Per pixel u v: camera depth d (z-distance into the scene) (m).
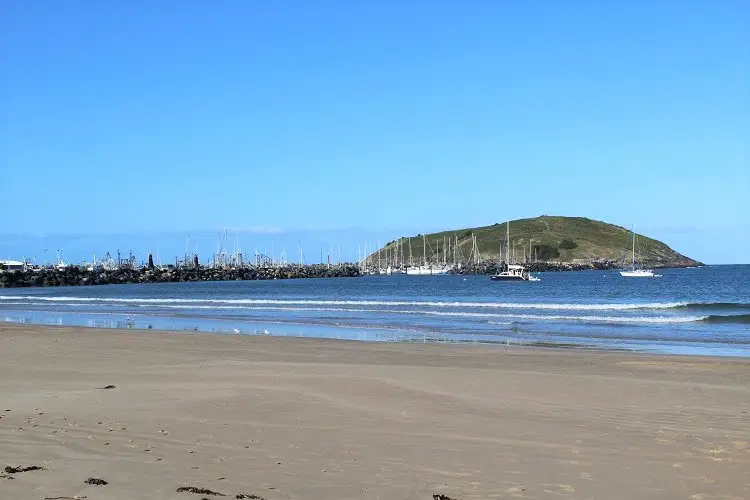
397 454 9.57
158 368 18.89
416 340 30.08
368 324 39.41
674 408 13.36
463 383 16.20
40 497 7.26
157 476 8.16
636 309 53.47
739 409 13.26
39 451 9.21
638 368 19.50
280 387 15.27
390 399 14.02
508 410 13.02
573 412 12.88
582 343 28.56
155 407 12.77
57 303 71.94
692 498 7.81
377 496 7.66
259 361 20.94
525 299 72.69
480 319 42.84
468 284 130.75
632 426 11.62
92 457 8.96
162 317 47.06
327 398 13.96
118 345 25.67
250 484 7.97
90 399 13.52
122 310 56.78
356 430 11.09
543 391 15.23
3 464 8.53
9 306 66.12
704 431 11.25
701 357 22.34
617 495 7.89
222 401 13.42
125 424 11.20
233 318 45.31
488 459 9.37
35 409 12.42
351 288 119.62
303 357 22.20
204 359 21.38
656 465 9.15
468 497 7.72
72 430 10.62
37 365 19.50
